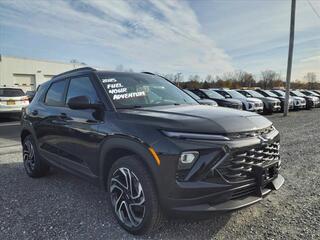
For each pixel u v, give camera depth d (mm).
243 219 2895
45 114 3926
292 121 12195
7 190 3768
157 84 3764
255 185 2494
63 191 3725
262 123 2729
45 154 4000
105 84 3201
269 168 2625
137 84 3479
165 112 2740
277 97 17844
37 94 4605
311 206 3213
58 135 3613
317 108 22141
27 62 34625
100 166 2898
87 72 3457
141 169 2439
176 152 2209
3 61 32125
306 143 6887
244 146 2338
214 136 2260
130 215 2594
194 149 2203
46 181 4168
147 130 2408
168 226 2729
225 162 2248
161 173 2268
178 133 2268
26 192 3691
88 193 3650
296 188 3799
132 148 2479
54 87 4090
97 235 2592
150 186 2391
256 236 2566
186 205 2225
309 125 10617
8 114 12102
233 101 12562
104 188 2990
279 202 3328
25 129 4500
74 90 3555
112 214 3000
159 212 2434
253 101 13859
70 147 3391
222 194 2268
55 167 3793
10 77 32906
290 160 5250
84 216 2975
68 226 2762
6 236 2576
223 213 2271
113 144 2672
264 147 2539
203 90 13555
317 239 2510
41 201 3383
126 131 2539
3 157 5684
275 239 2516
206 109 2959
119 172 2689
